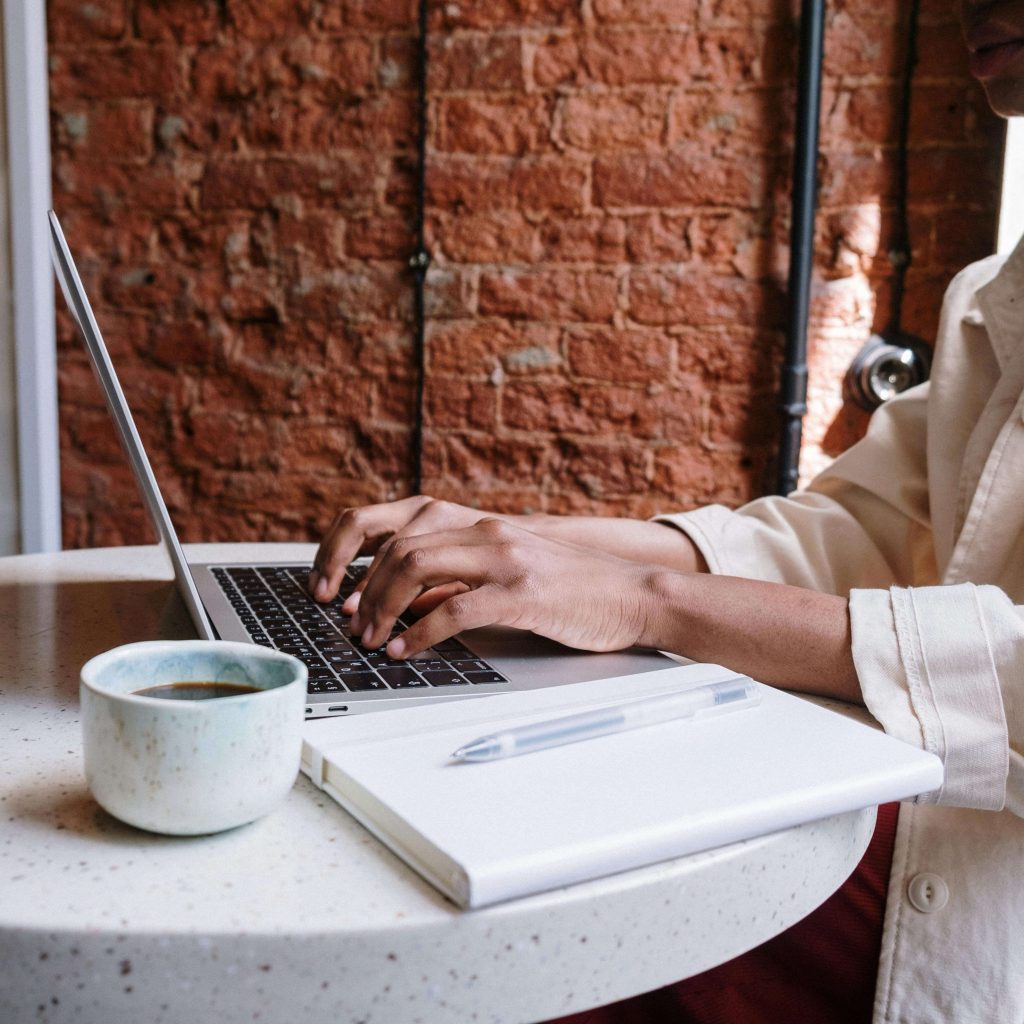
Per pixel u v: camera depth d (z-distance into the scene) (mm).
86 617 759
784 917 421
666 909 378
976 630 578
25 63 1484
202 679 439
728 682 529
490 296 1714
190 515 1828
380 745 456
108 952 334
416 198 1712
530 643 664
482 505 1754
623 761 446
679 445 1697
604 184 1668
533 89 1666
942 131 1591
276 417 1791
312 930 337
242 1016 339
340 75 1711
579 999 365
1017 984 657
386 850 396
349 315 1755
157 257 1787
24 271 1530
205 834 400
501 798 400
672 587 644
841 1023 764
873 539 953
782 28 1604
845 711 596
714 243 1655
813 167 1580
